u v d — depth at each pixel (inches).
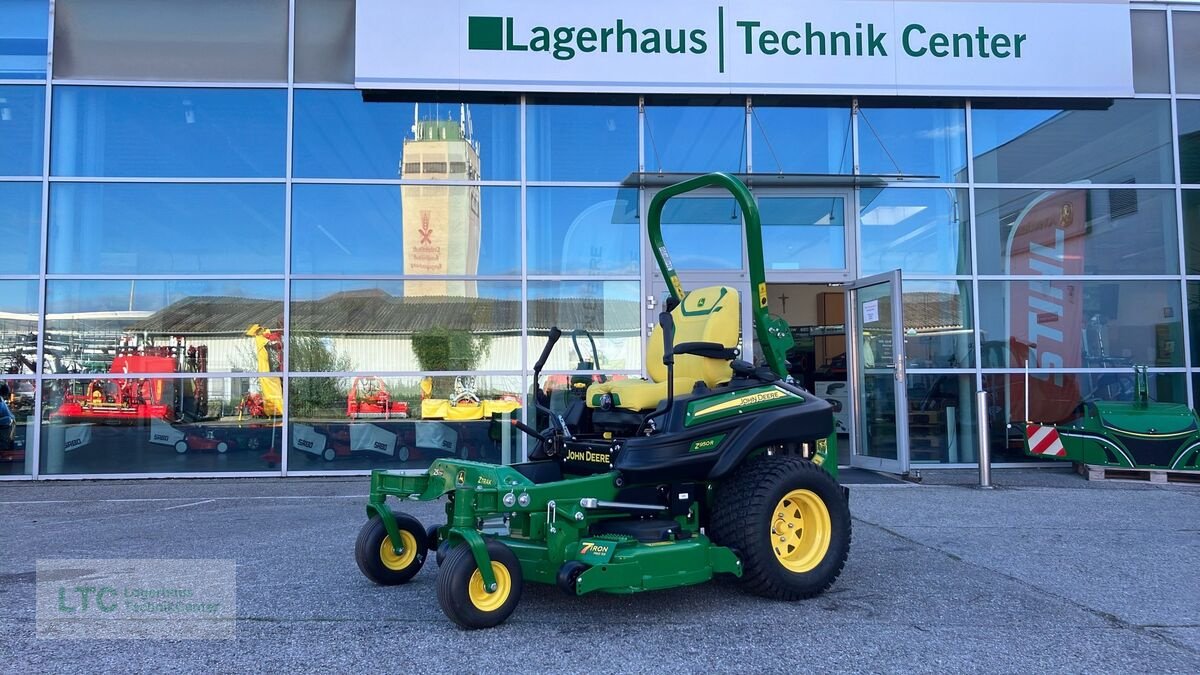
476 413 392.8
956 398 410.9
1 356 379.9
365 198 396.8
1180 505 304.5
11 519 285.1
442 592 157.0
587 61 397.1
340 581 198.7
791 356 594.6
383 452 387.9
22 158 387.5
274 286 390.9
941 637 157.8
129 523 276.1
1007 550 231.8
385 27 391.5
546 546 168.4
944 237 418.3
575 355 396.8
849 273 414.0
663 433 177.9
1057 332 418.3
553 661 144.4
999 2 411.5
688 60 400.2
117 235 387.9
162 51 394.3
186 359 386.0
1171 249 425.1
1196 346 420.8
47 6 390.9
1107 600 183.2
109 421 381.1
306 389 387.9
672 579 163.9
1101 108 425.7
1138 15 430.0
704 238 408.8
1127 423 365.7
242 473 382.0
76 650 150.6
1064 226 422.9
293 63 397.1
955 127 420.5
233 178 392.8
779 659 145.7
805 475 183.9
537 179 402.9
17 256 384.5
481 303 397.4
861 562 217.9
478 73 393.7
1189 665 143.6
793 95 406.9
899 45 407.5
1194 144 428.1
